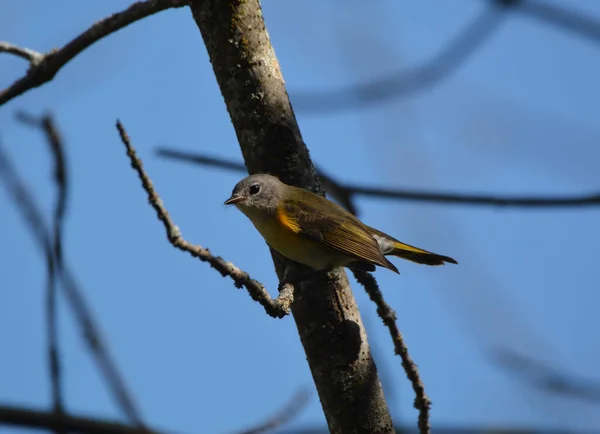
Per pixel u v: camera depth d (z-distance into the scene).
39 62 10.76
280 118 9.27
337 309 9.15
